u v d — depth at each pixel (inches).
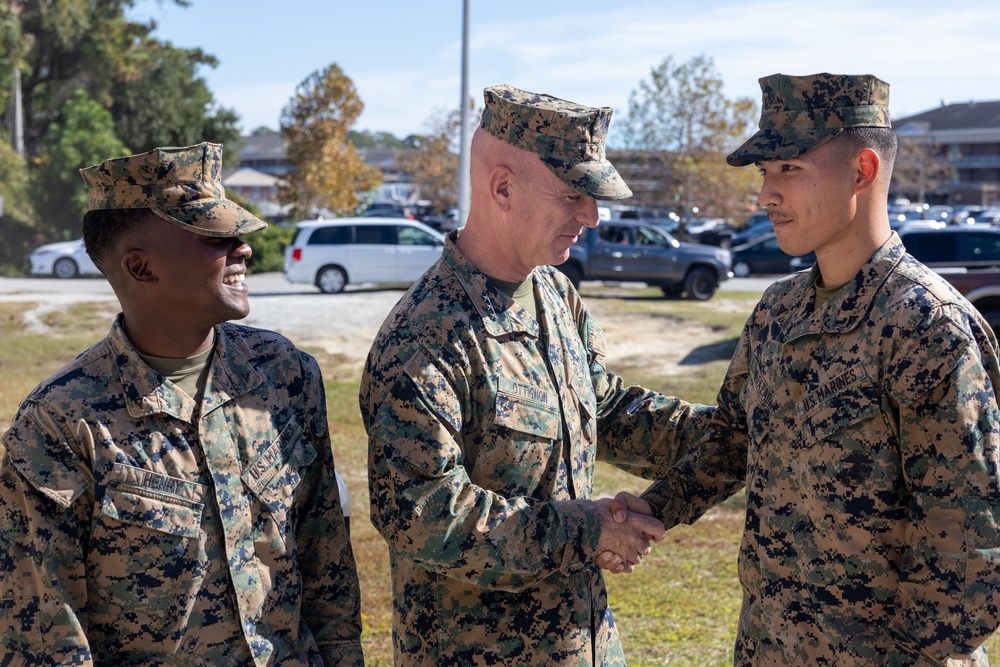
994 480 72.2
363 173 1238.9
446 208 1770.4
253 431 71.7
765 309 87.7
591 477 91.3
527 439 83.4
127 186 66.7
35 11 1216.2
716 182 1165.7
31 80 1283.2
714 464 94.3
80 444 65.3
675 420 99.7
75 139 1096.8
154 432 67.4
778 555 82.3
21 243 1088.2
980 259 464.4
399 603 87.0
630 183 1219.2
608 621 89.5
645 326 555.8
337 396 378.0
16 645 63.6
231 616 68.9
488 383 82.1
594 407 92.0
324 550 77.0
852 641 77.5
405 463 78.1
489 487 82.9
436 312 82.0
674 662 144.6
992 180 2881.4
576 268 699.4
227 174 2930.6
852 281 79.1
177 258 66.9
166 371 69.7
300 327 534.3
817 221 78.9
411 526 77.5
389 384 80.0
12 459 64.2
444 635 83.4
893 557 76.4
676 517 93.1
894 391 74.9
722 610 166.1
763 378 84.5
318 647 75.9
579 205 83.8
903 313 75.1
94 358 68.1
